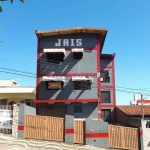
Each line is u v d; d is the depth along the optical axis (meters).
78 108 26.77
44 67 27.48
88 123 20.91
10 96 32.50
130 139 21.45
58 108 26.88
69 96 26.58
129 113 29.55
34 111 23.67
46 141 20.06
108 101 35.78
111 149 20.48
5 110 20.33
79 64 27.52
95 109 26.56
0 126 20.00
